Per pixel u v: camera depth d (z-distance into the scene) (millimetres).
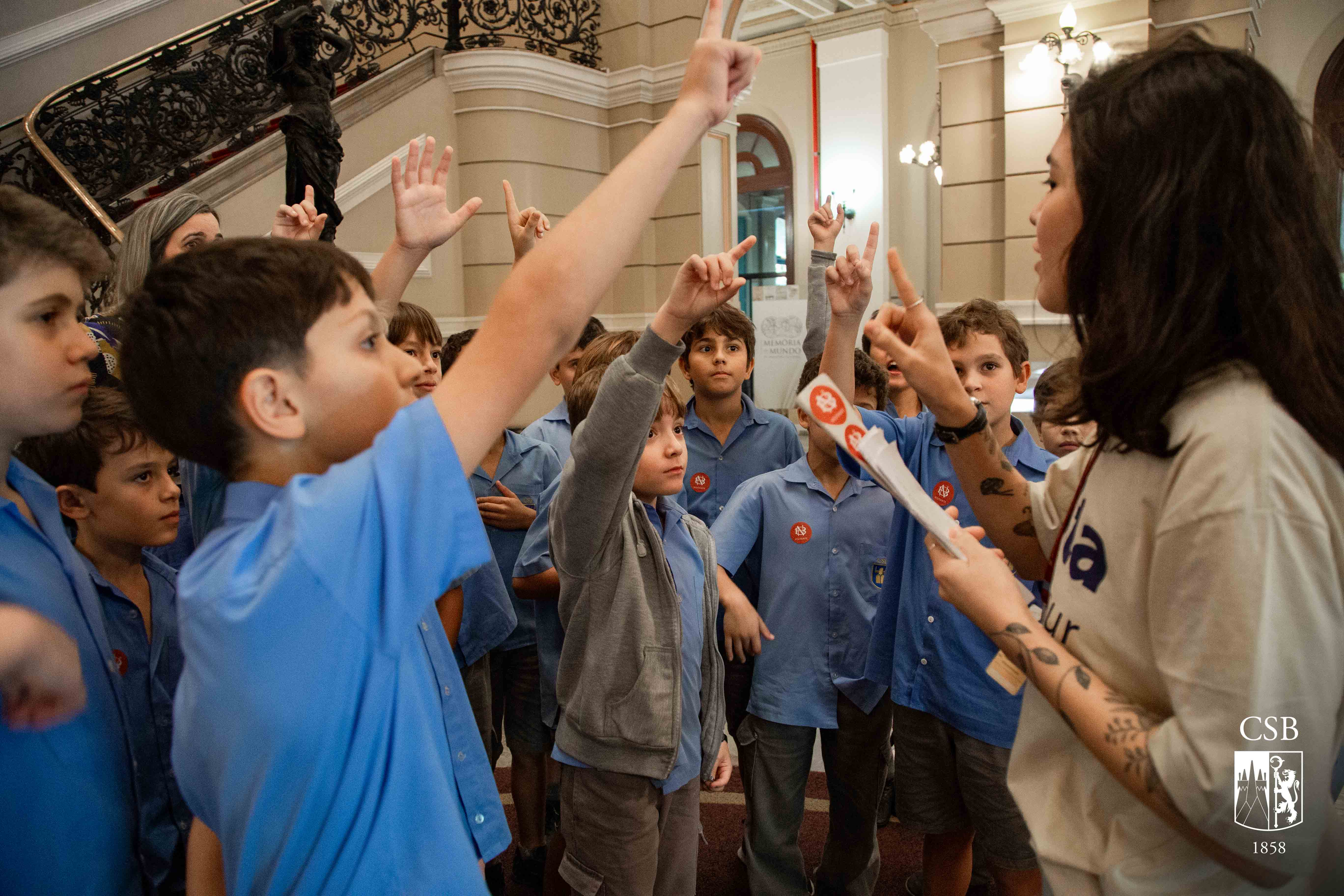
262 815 579
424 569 603
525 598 1860
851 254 1498
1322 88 6777
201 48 5961
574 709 1406
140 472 1160
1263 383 663
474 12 7293
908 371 1009
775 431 2562
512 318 643
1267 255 661
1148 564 727
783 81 11219
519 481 2273
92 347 805
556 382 2623
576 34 6477
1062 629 802
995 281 6277
